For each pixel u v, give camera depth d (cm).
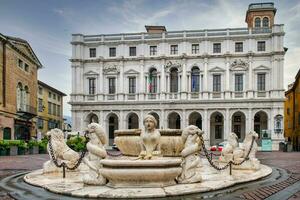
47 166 1338
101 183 1019
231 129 5738
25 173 1520
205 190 954
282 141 5391
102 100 6131
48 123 6581
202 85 5922
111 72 6178
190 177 1048
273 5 6272
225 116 5750
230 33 5900
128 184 973
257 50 5828
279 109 5572
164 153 1222
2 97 4022
